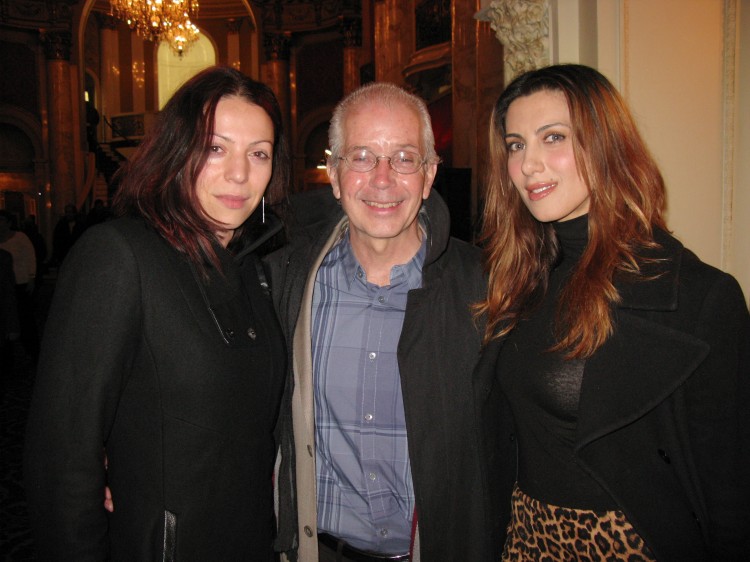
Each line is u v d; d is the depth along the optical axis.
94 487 1.13
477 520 1.51
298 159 18.58
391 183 1.50
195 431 1.22
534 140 1.33
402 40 9.73
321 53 18.45
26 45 16.50
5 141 16.66
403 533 1.59
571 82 1.29
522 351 1.42
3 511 3.10
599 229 1.31
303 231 1.76
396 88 1.58
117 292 1.14
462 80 7.02
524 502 1.44
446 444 1.49
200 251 1.27
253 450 1.33
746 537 1.22
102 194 17.23
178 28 14.72
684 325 1.21
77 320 1.12
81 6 16.56
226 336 1.26
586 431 1.25
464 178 5.98
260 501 1.37
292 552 1.62
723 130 2.62
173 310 1.20
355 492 1.60
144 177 1.24
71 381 1.11
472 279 1.61
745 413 1.20
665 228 1.37
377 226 1.53
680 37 2.57
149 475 1.21
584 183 1.32
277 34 18.31
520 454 1.49
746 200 2.59
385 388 1.58
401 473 1.58
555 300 1.41
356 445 1.59
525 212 1.50
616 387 1.25
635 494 1.27
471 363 1.53
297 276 1.64
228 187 1.27
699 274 1.22
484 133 6.22
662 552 1.25
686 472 1.28
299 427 1.55
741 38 2.56
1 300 4.61
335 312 1.65
